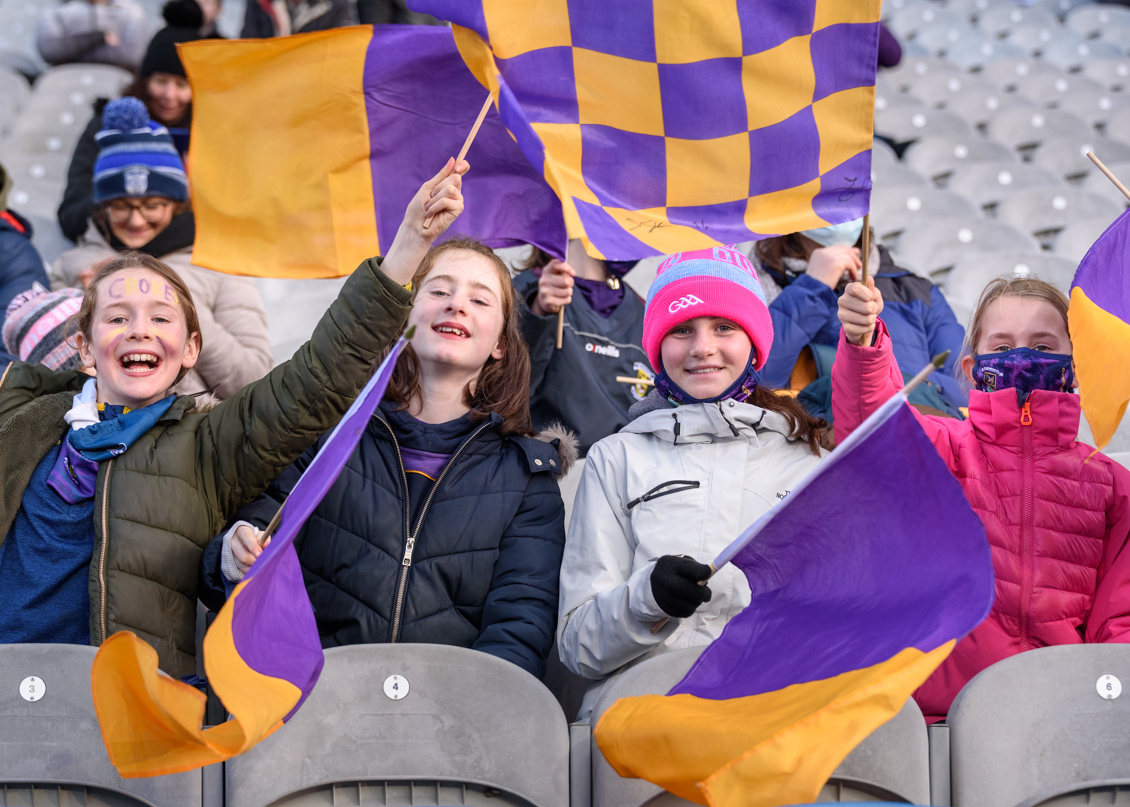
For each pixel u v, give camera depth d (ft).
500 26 9.27
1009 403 9.21
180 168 14.84
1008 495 9.06
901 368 12.96
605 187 9.20
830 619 6.37
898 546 6.26
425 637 8.94
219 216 9.91
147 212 14.56
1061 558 8.89
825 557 6.60
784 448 9.27
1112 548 8.91
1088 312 8.45
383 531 9.14
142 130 14.87
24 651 7.44
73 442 8.63
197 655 9.64
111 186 14.47
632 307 12.96
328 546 9.14
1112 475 9.02
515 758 7.52
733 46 9.12
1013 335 9.53
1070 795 7.60
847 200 8.87
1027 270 17.54
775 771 5.43
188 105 17.88
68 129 24.80
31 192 21.35
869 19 8.90
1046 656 7.80
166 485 8.54
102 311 9.02
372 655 7.65
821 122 8.97
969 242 20.15
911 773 7.50
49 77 26.55
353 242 9.91
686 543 8.70
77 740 7.34
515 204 10.16
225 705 5.85
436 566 9.09
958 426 9.48
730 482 8.91
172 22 18.56
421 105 9.98
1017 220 22.11
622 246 8.86
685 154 9.16
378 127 9.95
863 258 8.84
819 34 9.00
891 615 6.03
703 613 8.63
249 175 9.95
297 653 6.89
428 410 9.86
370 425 9.58
